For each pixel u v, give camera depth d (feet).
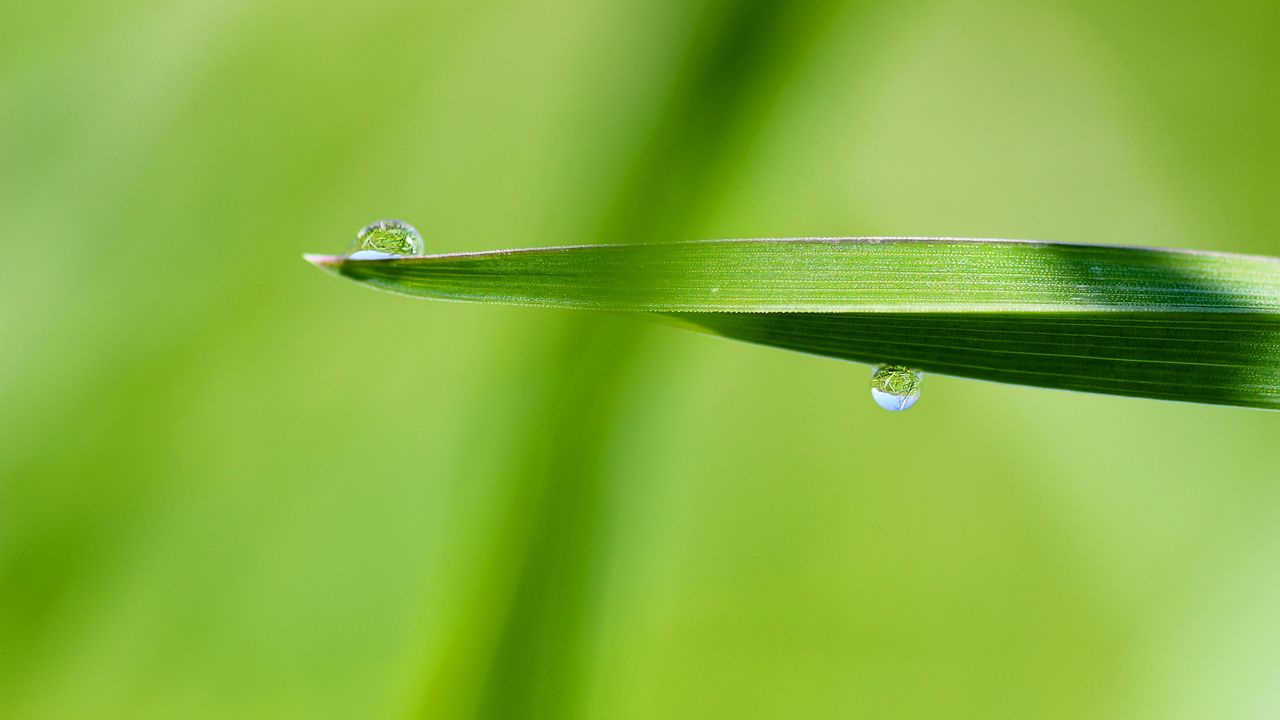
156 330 0.66
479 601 0.47
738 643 0.71
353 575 0.65
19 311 0.63
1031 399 0.75
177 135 0.67
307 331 0.68
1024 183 0.75
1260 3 0.76
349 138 0.71
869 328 0.39
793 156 0.66
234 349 0.67
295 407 0.68
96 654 0.63
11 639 0.61
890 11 0.64
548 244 0.71
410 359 0.67
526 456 0.47
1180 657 0.69
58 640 0.62
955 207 0.75
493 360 0.64
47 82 0.65
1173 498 0.72
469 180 0.72
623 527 0.46
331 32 0.70
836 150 0.69
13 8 0.64
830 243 0.39
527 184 0.72
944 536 0.74
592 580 0.46
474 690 0.46
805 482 0.74
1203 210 0.76
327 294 0.69
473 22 0.71
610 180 0.53
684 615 0.71
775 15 0.46
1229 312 0.39
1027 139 0.75
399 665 0.64
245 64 0.69
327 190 0.71
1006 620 0.72
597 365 0.46
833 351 0.39
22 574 0.61
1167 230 0.76
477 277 0.38
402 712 0.58
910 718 0.69
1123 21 0.76
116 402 0.65
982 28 0.74
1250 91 0.76
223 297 0.67
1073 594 0.72
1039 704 0.69
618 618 0.67
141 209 0.66
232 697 0.64
